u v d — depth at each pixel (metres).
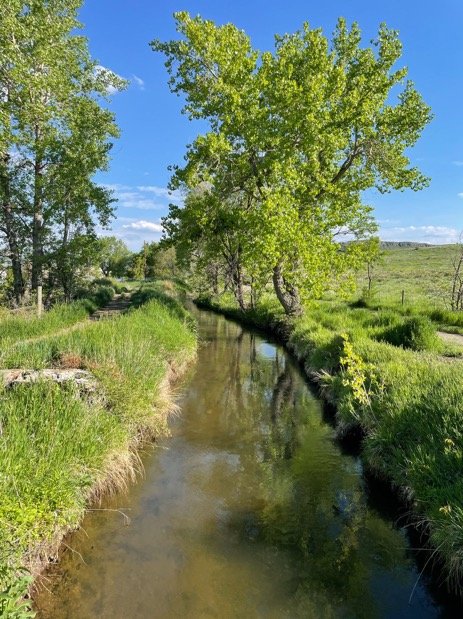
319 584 4.65
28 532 4.23
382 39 19.27
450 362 9.20
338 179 20.67
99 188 24.84
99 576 4.63
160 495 6.32
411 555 5.14
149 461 7.40
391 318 15.98
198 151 19.53
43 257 22.66
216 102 19.27
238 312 29.55
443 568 4.68
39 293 17.73
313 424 9.38
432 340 12.39
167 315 17.02
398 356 9.96
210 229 23.55
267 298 30.05
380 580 4.74
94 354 8.77
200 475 6.98
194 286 46.53
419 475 5.50
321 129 18.69
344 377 9.62
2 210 22.70
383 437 6.78
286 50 19.55
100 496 5.93
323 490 6.60
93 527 5.47
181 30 19.17
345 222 20.31
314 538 5.42
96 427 6.24
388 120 19.61
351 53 19.92
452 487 4.95
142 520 5.68
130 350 9.16
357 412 8.27
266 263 18.94
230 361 15.78
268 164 18.64
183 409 10.20
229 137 19.34
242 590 4.53
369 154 19.75
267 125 18.45
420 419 6.50
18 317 14.75
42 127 21.86
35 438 5.31
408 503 5.82
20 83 16.66
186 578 4.66
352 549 5.24
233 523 5.70
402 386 7.71
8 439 4.98
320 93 17.75
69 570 4.70
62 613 4.12
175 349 13.09
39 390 6.52
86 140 22.94
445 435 5.77
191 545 5.21
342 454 7.88
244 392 11.84
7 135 16.83
